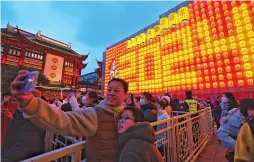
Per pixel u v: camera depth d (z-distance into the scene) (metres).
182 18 22.59
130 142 1.27
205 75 19.05
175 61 22.86
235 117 2.24
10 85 0.88
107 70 39.53
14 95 0.89
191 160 3.96
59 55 38.97
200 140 5.31
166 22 25.27
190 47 21.25
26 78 0.90
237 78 16.50
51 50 37.28
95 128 1.34
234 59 17.02
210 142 6.02
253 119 1.59
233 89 16.47
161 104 4.21
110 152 1.34
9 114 1.12
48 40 40.66
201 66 19.62
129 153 1.20
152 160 1.20
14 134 2.05
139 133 1.30
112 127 1.42
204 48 19.73
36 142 2.14
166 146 2.95
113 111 1.49
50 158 1.11
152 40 27.80
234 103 3.30
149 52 27.95
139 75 29.23
